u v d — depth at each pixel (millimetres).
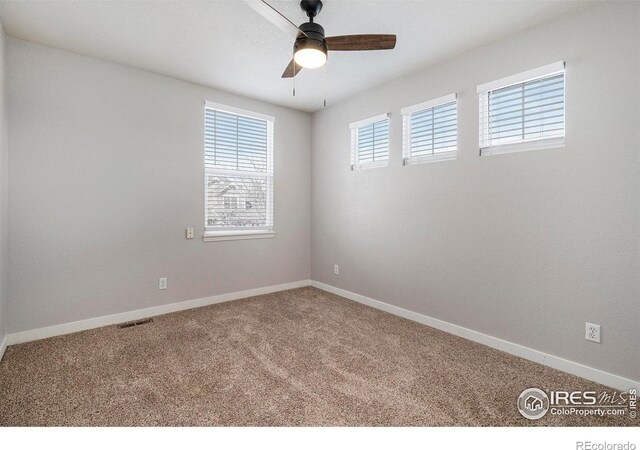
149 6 2010
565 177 2055
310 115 4254
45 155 2512
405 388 1878
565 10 2000
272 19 1570
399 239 3146
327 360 2219
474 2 1941
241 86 3320
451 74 2662
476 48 2494
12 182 2389
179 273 3242
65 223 2613
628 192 1822
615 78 1851
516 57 2268
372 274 3445
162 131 3078
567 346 2066
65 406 1671
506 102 2355
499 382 1948
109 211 2814
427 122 2895
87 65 2672
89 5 1999
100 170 2758
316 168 4195
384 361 2211
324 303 3541
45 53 2498
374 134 3428
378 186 3352
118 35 2355
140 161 2963
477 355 2309
